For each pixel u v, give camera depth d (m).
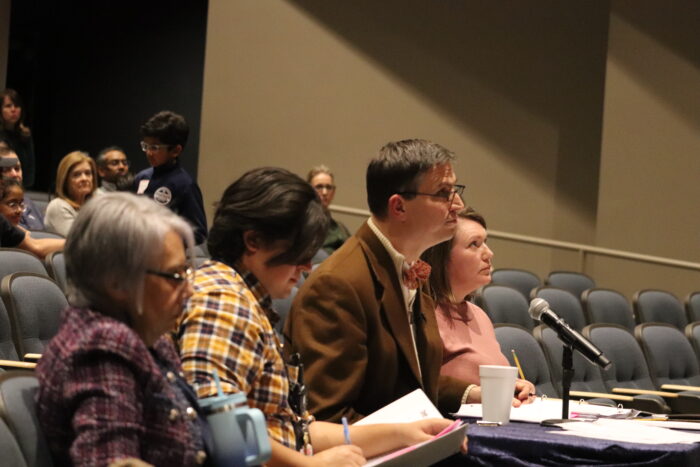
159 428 1.70
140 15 11.11
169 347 1.91
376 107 9.79
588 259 9.00
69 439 1.69
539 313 3.06
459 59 9.90
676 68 9.37
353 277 2.89
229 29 9.61
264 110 9.62
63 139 11.30
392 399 2.94
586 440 2.53
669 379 5.65
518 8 9.95
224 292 2.12
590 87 9.93
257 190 2.23
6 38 9.14
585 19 9.95
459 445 2.39
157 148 5.83
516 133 9.95
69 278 1.77
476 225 3.55
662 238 9.34
